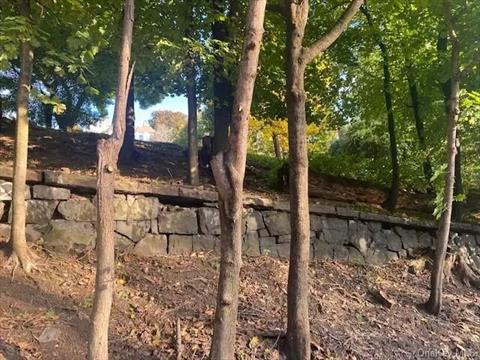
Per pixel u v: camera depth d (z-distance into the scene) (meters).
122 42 3.40
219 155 3.49
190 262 5.57
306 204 4.33
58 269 4.79
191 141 6.91
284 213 6.52
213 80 7.35
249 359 4.15
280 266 6.01
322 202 7.68
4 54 3.86
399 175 8.63
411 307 5.96
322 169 8.87
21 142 4.64
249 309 4.91
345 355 4.56
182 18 6.01
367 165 9.19
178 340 4.11
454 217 8.31
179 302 4.76
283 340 4.41
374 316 5.52
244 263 5.91
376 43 8.43
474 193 10.24
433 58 8.20
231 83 6.80
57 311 4.18
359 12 8.32
